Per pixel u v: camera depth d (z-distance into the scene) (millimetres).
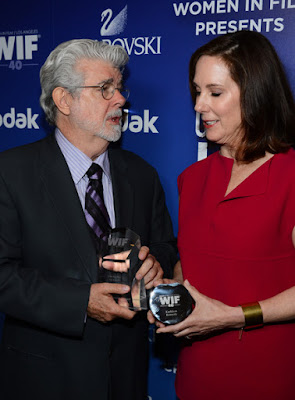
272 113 1146
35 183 1298
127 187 1456
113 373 1338
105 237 1303
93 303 1204
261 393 1203
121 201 1423
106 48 1336
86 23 1820
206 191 1252
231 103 1145
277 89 1147
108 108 1340
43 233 1276
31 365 1307
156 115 1792
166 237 1591
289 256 1165
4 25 1947
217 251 1195
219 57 1135
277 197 1130
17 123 2020
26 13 1902
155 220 1553
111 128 1357
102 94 1322
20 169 1302
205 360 1248
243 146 1166
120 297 1222
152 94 1779
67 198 1297
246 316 1127
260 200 1144
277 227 1137
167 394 1965
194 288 1185
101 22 1796
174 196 1830
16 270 1263
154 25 1725
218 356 1229
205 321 1152
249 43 1132
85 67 1304
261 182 1148
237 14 1604
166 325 1189
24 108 1992
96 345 1293
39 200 1286
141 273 1211
